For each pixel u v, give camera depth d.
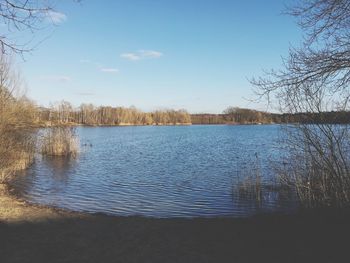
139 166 29.42
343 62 8.04
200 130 97.25
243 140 56.66
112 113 130.12
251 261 8.23
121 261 8.34
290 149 13.23
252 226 11.27
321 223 10.53
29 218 12.20
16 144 22.09
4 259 8.30
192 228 11.20
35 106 25.58
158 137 67.75
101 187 20.62
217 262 8.23
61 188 20.34
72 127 37.75
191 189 19.70
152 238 10.12
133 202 16.88
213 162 30.97
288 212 13.00
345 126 11.48
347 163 11.91
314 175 12.99
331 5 7.71
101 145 50.50
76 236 10.30
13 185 20.75
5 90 20.14
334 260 7.98
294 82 8.82
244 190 18.00
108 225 11.59
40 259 8.38
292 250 8.79
